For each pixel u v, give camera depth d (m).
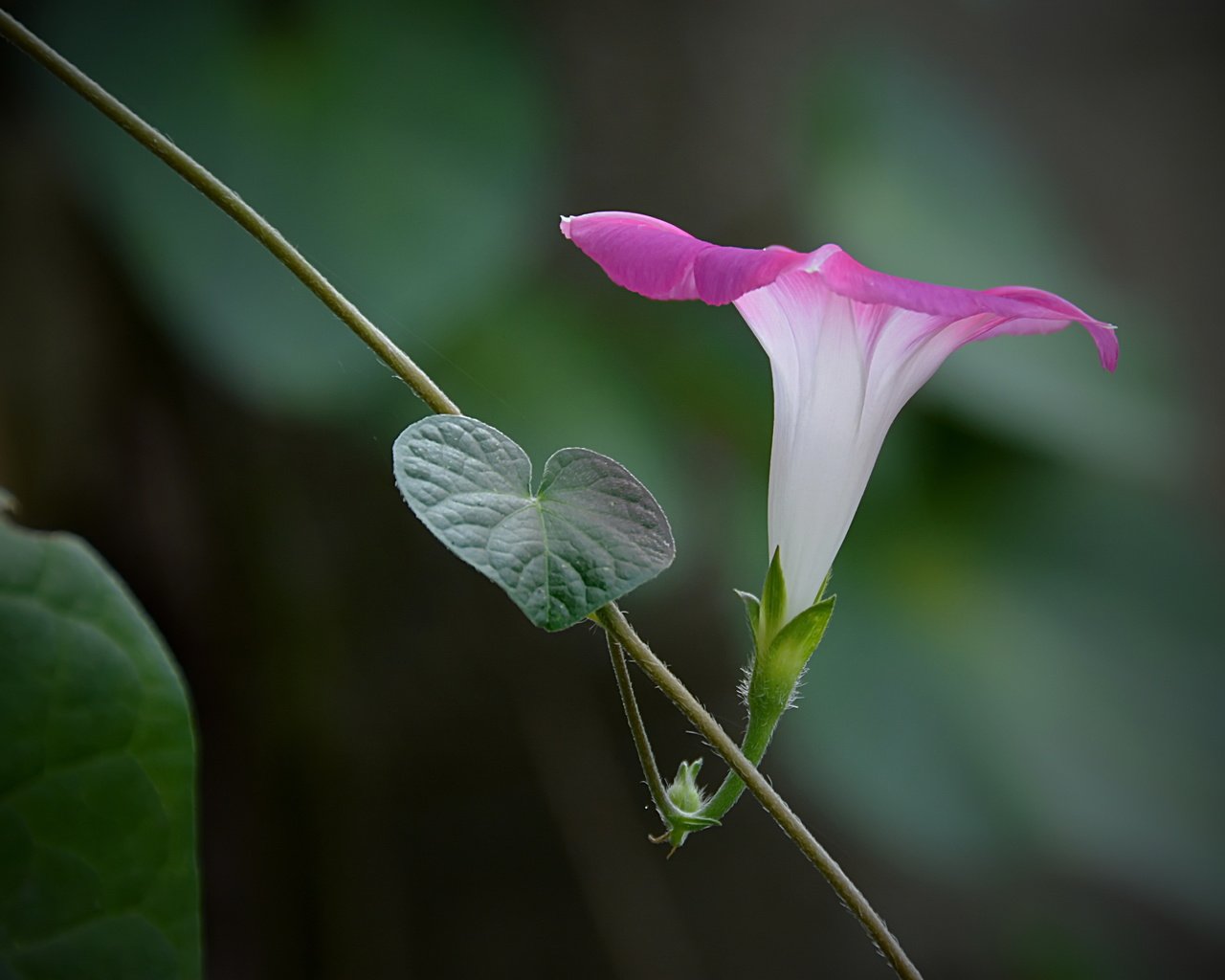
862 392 0.43
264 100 0.54
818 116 0.73
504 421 0.59
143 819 0.41
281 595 0.69
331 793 0.71
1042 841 0.60
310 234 0.54
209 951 0.68
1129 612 0.67
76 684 0.41
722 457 0.74
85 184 0.54
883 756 0.59
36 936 0.41
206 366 0.55
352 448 0.70
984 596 0.65
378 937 0.73
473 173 0.55
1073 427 0.66
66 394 0.60
